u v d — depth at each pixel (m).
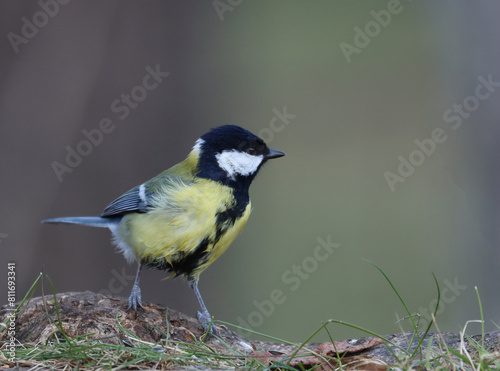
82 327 6.09
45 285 12.02
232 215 7.20
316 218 14.90
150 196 7.07
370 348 5.90
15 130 12.10
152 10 12.77
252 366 5.04
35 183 12.05
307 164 15.35
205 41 13.47
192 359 5.23
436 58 14.86
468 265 13.53
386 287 13.88
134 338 5.81
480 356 4.52
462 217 13.80
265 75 15.55
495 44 13.23
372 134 15.34
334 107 15.60
